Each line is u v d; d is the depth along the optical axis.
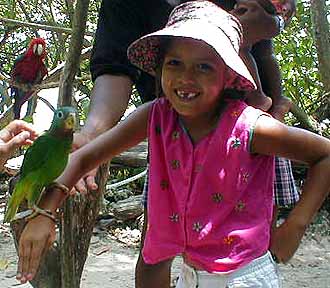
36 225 1.91
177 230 2.00
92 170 2.13
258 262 1.92
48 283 2.72
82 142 2.21
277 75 2.64
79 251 2.55
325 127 6.43
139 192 6.31
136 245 5.49
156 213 2.02
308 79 6.98
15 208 1.97
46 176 1.92
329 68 6.37
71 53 2.55
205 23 1.89
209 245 1.95
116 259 5.16
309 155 1.91
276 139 1.90
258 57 2.59
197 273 1.97
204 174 1.93
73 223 2.51
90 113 2.38
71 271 2.55
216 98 1.91
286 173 2.40
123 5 2.57
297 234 1.91
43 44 5.82
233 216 1.94
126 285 4.60
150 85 2.61
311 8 6.26
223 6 2.47
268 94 2.63
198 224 1.95
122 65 2.53
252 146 1.93
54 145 1.90
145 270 2.42
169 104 2.04
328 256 5.21
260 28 2.30
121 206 5.91
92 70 2.58
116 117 2.41
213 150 1.93
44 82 6.16
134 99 6.12
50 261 2.70
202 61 1.84
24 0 8.46
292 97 6.93
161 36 1.88
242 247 1.92
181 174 1.97
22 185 1.93
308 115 6.37
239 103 1.97
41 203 1.95
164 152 2.01
